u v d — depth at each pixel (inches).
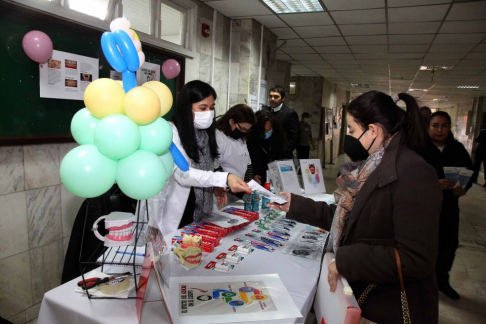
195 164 68.7
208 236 55.8
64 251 89.0
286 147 146.5
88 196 34.4
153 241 37.4
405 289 37.3
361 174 41.4
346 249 36.8
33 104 77.2
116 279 39.9
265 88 187.6
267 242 58.0
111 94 33.2
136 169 33.3
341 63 273.7
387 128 39.0
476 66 248.7
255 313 36.3
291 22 166.4
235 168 88.8
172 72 114.7
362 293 38.9
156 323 33.9
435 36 173.8
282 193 57.9
